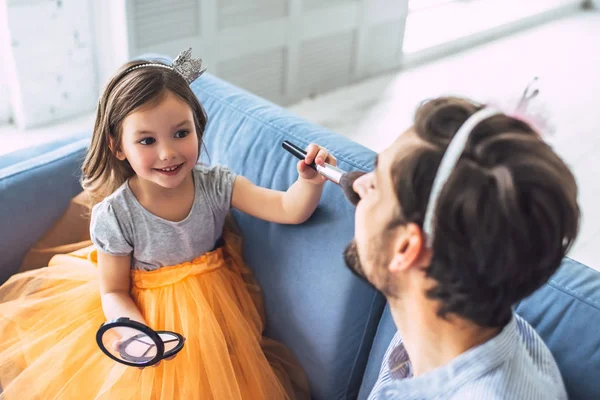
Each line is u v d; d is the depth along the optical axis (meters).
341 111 2.91
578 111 3.03
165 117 0.94
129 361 0.92
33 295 1.11
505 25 3.90
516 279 0.52
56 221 1.22
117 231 1.02
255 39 2.55
